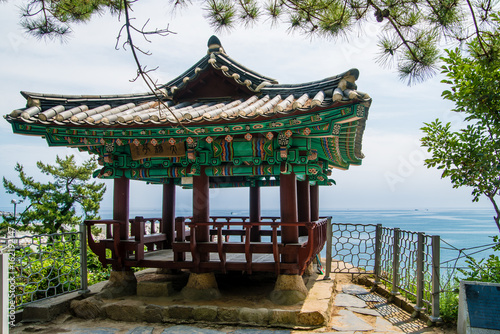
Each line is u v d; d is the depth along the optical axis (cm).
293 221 655
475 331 504
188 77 759
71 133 665
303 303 625
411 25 438
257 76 787
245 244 652
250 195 1043
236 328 589
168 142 676
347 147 754
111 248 716
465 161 627
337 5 450
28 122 635
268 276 862
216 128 609
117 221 708
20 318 639
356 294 807
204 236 684
